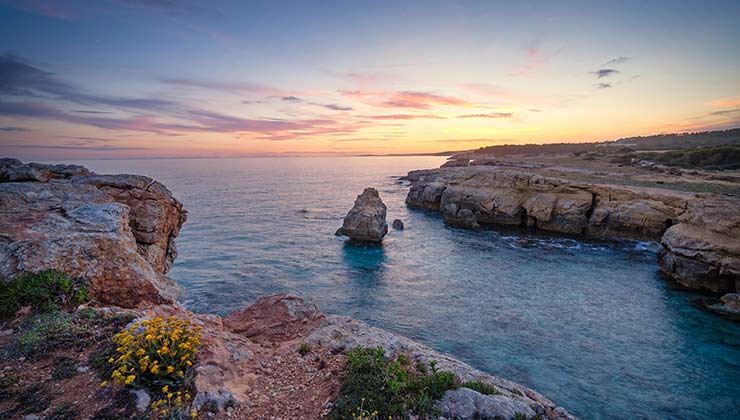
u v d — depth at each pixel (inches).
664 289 1178.6
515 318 965.8
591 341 844.6
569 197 2091.5
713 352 799.7
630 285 1216.8
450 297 1114.1
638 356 783.7
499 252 1635.1
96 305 341.1
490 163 5364.2
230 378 272.8
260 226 2158.0
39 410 200.1
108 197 599.2
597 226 1942.7
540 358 773.3
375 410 244.8
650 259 1514.5
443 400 268.2
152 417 207.3
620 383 690.8
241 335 394.0
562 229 2046.0
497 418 259.4
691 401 642.2
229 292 1135.0
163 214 748.6
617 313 998.4
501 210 2256.4
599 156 5315.0
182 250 1624.0
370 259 1523.1
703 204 1304.1
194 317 376.8
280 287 1191.6
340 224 2240.4
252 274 1314.0
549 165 4370.1
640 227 1787.6
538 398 337.7
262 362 318.3
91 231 442.3
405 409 252.4
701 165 3550.7
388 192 4114.2
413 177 5132.9
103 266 375.9
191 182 5206.7
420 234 2014.0
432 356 367.9
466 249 1688.0
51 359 245.4
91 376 231.5
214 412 232.1
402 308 1031.0
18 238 382.9
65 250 365.1
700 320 954.7
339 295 1128.8
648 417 603.2
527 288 1189.1
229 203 3102.9
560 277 1298.0
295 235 1939.0
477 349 807.7
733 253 1109.1
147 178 769.6
